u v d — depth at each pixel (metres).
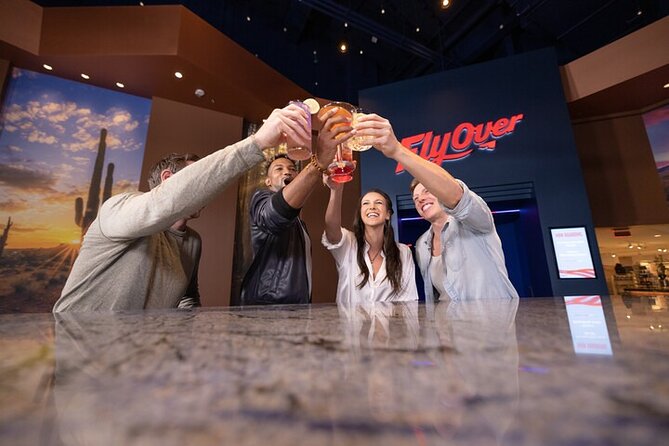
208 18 5.90
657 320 0.38
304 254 1.46
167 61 4.00
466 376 0.17
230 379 0.18
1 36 3.66
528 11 5.63
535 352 0.22
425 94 4.77
